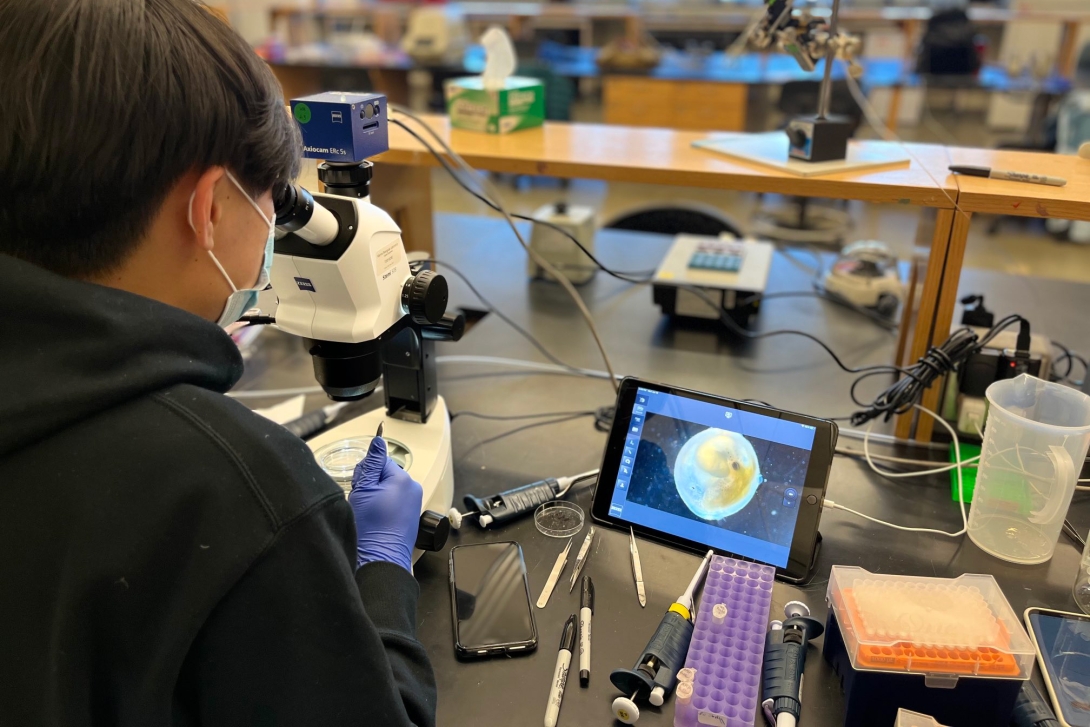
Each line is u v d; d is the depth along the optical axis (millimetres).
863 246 1781
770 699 725
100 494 490
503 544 954
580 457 1155
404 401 1038
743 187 1207
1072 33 5004
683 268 1610
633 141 1451
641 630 830
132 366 505
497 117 1494
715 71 4699
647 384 1012
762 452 937
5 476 503
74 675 496
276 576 506
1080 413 954
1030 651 693
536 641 812
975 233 4336
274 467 520
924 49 4523
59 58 466
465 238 2115
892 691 705
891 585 795
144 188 505
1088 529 993
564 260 1788
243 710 537
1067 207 1038
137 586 490
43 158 473
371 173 882
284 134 602
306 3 5648
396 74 5359
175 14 509
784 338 1545
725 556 919
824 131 1211
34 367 489
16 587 507
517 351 1507
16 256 516
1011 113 5574
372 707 565
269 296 861
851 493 1076
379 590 703
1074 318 1572
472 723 727
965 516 1016
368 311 825
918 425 1184
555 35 5852
